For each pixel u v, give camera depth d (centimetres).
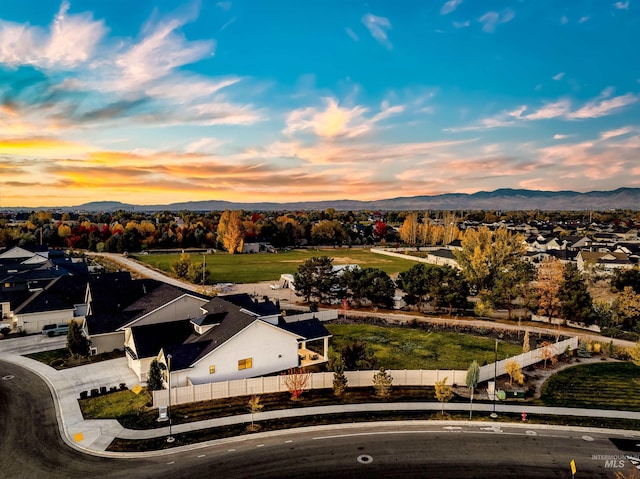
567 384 3631
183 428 2756
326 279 6619
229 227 13775
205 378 3431
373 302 6500
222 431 2725
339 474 2288
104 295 4725
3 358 4069
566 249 12606
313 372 3791
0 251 9006
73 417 2894
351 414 2994
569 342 4475
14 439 2595
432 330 5378
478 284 7319
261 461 2398
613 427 2870
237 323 3684
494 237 7731
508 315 6272
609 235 16025
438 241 16138
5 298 5541
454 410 3086
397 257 13138
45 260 8406
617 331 5272
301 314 5619
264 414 2970
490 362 4197
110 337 4241
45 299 5122
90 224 16125
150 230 15338
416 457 2466
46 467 2302
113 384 3478
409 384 3528
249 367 3638
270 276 9325
